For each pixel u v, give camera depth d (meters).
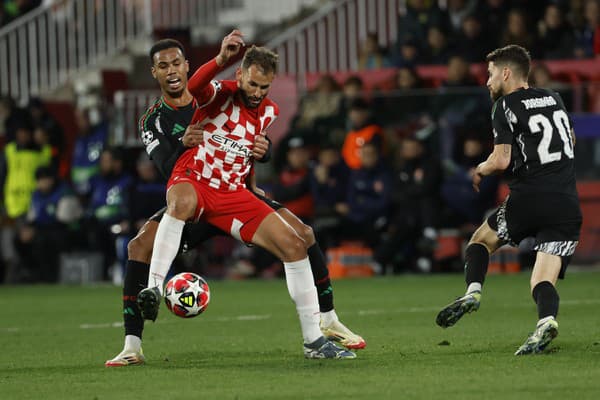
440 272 59.00
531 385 20.75
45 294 55.09
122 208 61.34
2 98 70.88
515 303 41.44
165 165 26.33
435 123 59.19
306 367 24.44
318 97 61.78
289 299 47.00
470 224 58.28
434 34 68.56
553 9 67.25
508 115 25.64
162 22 86.12
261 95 25.16
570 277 54.03
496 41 68.31
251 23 84.38
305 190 59.75
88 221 63.41
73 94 84.94
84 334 35.09
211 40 85.19
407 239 58.91
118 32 86.69
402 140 59.91
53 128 69.19
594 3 67.12
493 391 20.17
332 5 77.31
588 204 58.59
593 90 58.75
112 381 22.98
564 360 24.31
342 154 60.09
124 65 85.06
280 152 61.12
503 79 26.12
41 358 28.48
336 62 77.19
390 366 24.19
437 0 72.31
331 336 27.94
